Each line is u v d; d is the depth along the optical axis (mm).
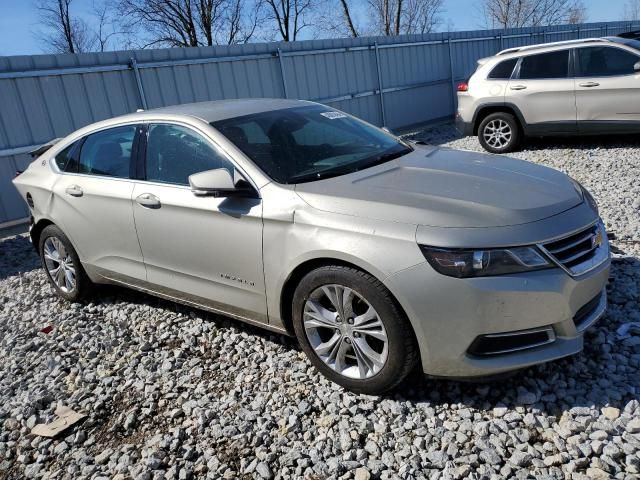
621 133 8719
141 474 2771
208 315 4426
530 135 9594
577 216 2994
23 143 8484
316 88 12430
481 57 16938
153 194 3912
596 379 3088
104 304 4977
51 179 4836
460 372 2844
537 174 3463
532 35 18625
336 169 3572
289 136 3854
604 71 8625
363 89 13477
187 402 3322
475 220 2805
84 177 4555
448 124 15547
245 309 3617
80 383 3709
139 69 9602
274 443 2906
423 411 3000
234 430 3025
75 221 4605
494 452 2625
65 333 4504
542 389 3039
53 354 4160
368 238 2902
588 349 3367
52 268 5164
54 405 3504
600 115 8719
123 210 4148
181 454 2918
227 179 3332
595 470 2455
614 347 3359
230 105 4242
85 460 2979
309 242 3088
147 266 4184
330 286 3094
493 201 2965
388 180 3322
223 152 3637
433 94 15531
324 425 2982
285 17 32781
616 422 2719
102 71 9211
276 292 3346
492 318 2734
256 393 3344
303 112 4266
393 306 2859
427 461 2639
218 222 3539
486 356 2836
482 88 9828
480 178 3299
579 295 2875
